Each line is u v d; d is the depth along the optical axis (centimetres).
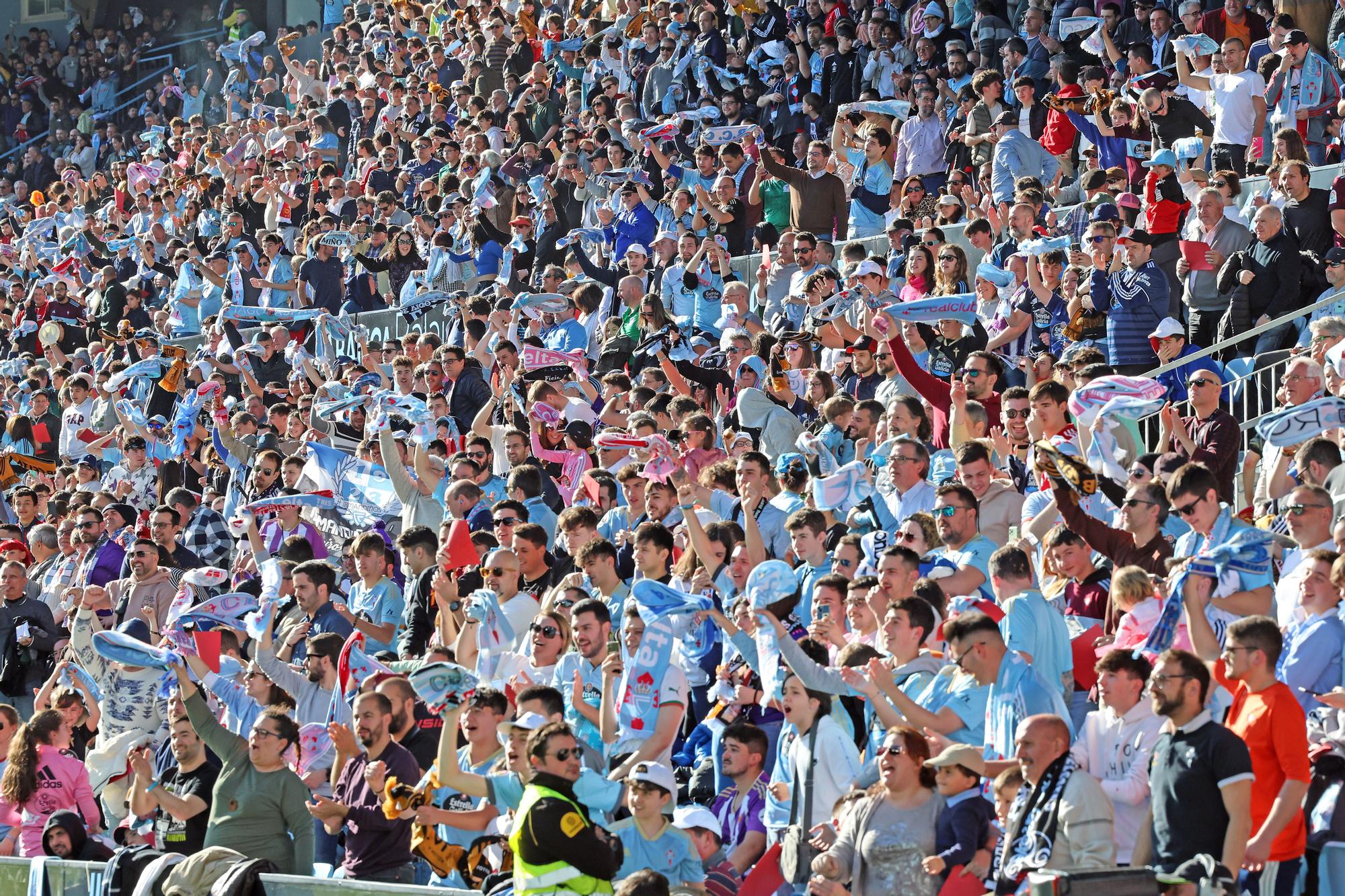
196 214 9656
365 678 3369
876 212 5972
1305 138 5381
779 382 4597
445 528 3872
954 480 3416
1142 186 5369
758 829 2731
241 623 3928
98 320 8575
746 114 7525
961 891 2256
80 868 2947
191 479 6456
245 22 12050
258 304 8025
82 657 4400
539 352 5134
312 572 3869
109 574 5053
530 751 2370
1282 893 2241
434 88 9212
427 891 2466
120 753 3744
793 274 5550
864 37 7238
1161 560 2877
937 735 2466
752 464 3475
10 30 13400
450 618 3759
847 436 4128
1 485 7244
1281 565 3027
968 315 4144
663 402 4569
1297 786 2195
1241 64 5422
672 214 6469
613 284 6200
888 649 2700
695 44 7838
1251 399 4150
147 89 12456
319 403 5638
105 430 7250
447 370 5475
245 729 3447
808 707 2606
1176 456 3069
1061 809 2155
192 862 2781
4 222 11494
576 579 3509
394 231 7381
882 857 2306
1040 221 5009
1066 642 2645
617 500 4241
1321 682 2619
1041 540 3186
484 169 7031
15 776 3544
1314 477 3123
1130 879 2012
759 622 2661
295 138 9662
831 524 3478
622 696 2948
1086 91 5588
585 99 8419
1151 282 4284
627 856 2589
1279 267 4212
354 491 4803
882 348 4444
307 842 2998
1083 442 3219
